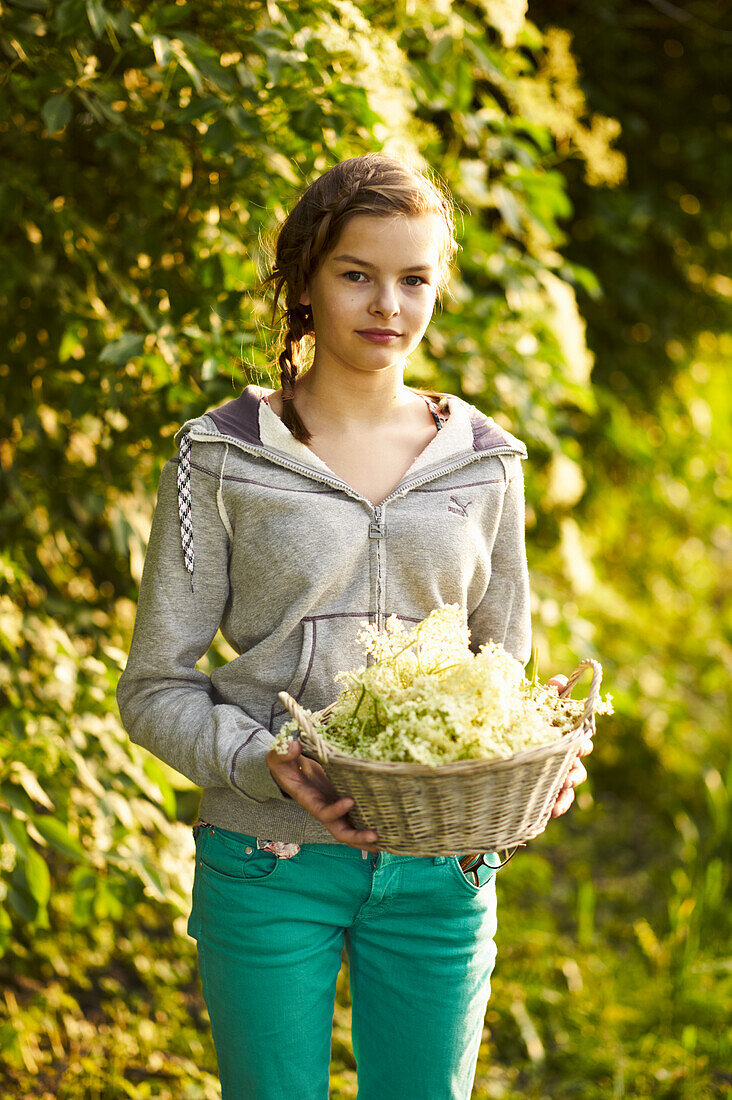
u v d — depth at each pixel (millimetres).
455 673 1312
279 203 2281
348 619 1503
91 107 2127
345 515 1489
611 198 4055
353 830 1311
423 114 2998
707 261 4613
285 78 2162
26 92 2312
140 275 2527
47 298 2646
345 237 1418
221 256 2381
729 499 5125
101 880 2420
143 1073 2543
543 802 1330
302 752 1346
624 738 4777
